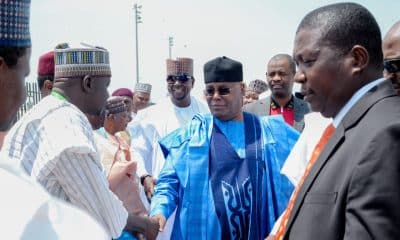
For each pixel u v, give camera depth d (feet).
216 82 12.07
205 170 11.79
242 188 11.58
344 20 5.91
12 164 3.10
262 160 11.92
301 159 10.28
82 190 7.82
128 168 11.23
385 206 4.88
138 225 9.66
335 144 5.68
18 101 3.81
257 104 18.37
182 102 19.08
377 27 6.08
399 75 7.51
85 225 3.04
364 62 5.90
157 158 18.39
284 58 17.44
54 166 7.71
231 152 11.88
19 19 3.67
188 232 11.50
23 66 3.79
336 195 5.39
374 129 5.19
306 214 5.64
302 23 6.27
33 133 7.93
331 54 5.93
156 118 18.90
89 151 7.84
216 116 12.27
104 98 9.37
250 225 11.46
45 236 2.87
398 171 4.94
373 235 4.85
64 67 8.95
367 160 5.07
